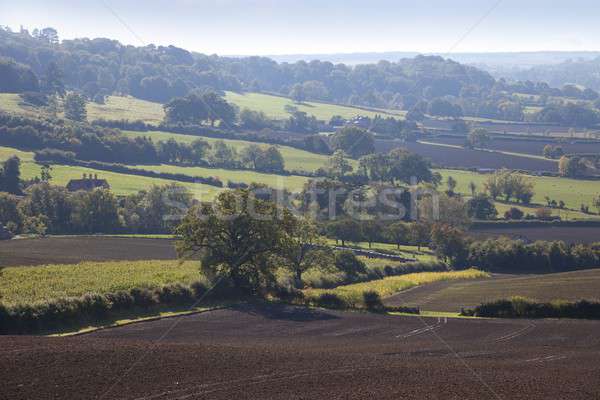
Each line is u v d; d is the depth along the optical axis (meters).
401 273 92.44
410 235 109.56
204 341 48.62
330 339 50.81
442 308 67.06
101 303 53.81
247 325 55.09
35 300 52.03
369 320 58.28
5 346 41.12
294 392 35.00
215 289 64.56
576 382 37.81
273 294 66.81
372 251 103.75
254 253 67.81
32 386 34.34
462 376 38.78
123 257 88.38
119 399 33.16
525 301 61.00
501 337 51.75
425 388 36.22
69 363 38.12
